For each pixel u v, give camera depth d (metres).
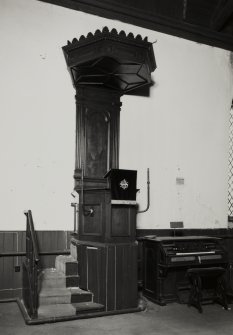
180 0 7.47
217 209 7.84
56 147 6.40
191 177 7.60
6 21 6.18
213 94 8.02
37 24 6.40
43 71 6.39
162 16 7.38
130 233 5.58
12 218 6.00
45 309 5.03
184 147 7.57
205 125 7.86
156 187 7.22
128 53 5.57
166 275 5.93
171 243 6.08
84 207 5.69
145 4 7.25
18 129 6.14
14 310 5.35
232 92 8.27
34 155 6.23
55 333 4.48
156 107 7.34
